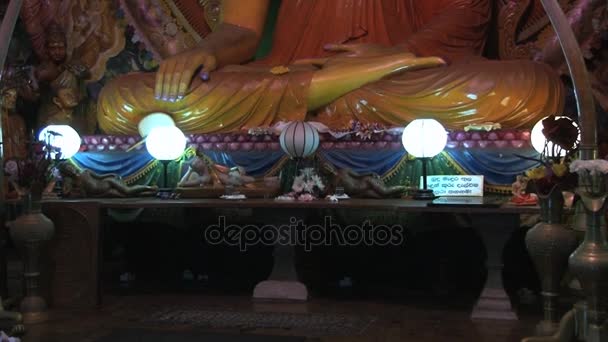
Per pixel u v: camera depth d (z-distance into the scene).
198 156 6.18
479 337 4.07
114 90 7.00
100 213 4.94
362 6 7.70
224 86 6.75
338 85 6.59
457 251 5.67
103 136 6.78
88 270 4.90
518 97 6.22
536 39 7.73
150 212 5.77
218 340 4.02
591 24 7.06
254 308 4.87
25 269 4.61
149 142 5.94
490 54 7.96
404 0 7.89
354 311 4.77
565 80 7.32
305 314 4.67
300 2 7.87
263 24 7.75
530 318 4.54
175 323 4.45
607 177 3.40
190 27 8.30
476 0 7.55
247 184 5.85
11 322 4.17
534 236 3.97
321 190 5.48
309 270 5.68
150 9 8.20
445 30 7.30
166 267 6.22
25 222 4.53
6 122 7.16
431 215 5.26
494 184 5.89
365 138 6.14
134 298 5.24
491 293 4.56
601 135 5.05
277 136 6.32
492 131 5.97
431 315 4.65
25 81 7.41
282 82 6.70
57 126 6.19
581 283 3.51
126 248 6.28
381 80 6.62
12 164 6.05
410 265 5.78
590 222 3.47
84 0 8.01
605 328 3.46
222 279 6.03
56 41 7.64
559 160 4.00
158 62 8.19
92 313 4.74
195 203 5.11
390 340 4.02
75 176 6.11
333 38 7.69
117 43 8.16
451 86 6.36
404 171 6.07
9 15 4.26
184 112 6.79
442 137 5.53
